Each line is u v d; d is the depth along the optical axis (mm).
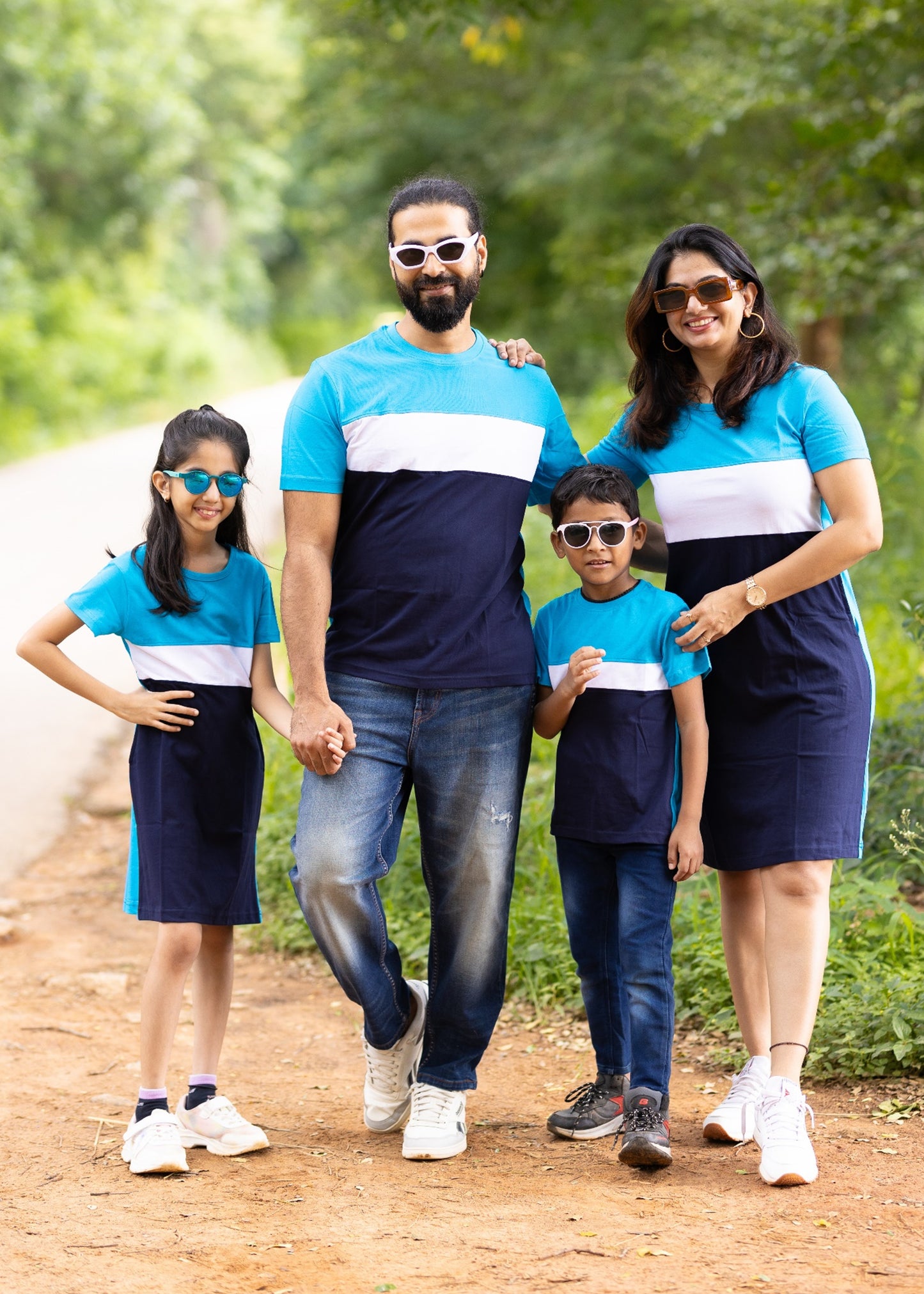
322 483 4340
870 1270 3480
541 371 4590
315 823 4289
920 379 19609
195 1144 4516
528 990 6188
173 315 40562
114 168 37750
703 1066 5332
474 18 12172
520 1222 3842
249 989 6609
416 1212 3943
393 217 4332
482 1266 3568
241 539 4746
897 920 5641
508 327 27781
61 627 4473
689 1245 3656
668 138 18422
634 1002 4328
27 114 32188
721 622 4289
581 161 20141
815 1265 3516
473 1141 4621
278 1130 4762
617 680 4438
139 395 34406
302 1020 6133
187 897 4391
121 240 41250
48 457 25984
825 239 10977
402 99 23922
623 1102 4316
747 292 4430
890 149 10602
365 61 23297
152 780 4457
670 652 4391
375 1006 4465
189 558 4598
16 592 14289
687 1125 4711
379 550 4332
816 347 17391
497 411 4367
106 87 34250
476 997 4457
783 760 4332
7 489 21656
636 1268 3525
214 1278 3545
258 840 7895
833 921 5820
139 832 4484
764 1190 4043
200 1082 4582
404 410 4305
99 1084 5242
